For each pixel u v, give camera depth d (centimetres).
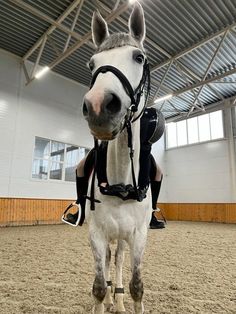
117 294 208
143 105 166
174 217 1459
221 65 1053
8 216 895
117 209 163
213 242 575
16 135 976
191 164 1472
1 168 922
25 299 218
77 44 788
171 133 1591
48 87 1112
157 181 228
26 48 996
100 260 161
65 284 259
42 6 764
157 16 787
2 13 809
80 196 214
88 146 1216
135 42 161
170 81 1188
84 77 1193
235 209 1223
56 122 1112
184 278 289
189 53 982
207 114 1434
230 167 1312
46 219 995
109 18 657
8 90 985
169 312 198
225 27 841
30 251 436
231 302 219
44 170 1049
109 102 119
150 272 314
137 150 167
